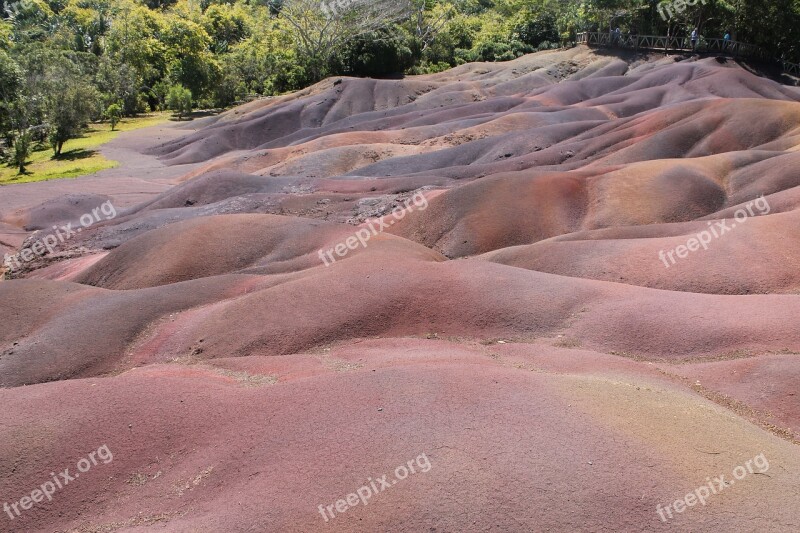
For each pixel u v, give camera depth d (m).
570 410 10.41
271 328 16.80
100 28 98.12
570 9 79.56
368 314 16.86
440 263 19.62
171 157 60.16
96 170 53.88
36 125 61.31
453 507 8.44
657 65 66.00
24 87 60.88
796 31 62.44
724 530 8.05
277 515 8.62
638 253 20.62
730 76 56.16
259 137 65.38
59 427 10.91
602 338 15.45
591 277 20.25
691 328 15.11
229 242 25.52
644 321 15.60
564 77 69.94
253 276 21.12
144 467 10.31
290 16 82.81
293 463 9.59
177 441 10.72
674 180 28.52
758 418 12.05
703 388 13.16
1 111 59.31
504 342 15.79
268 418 10.88
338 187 36.56
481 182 29.70
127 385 12.26
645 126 38.81
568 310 16.58
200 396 11.89
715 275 18.72
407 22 94.56
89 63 82.50
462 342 15.87
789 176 26.94
